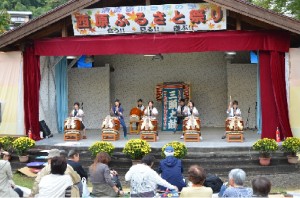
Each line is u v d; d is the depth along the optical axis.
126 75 18.56
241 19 13.32
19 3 33.16
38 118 14.83
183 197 6.20
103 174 8.07
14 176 12.15
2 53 14.97
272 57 13.30
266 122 13.51
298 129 13.60
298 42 14.48
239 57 17.98
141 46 13.54
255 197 5.61
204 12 13.06
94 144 12.27
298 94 13.62
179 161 8.95
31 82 14.60
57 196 6.35
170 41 13.39
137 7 13.25
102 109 18.23
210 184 9.02
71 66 17.50
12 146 13.34
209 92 18.16
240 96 17.59
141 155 11.91
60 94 17.02
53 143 13.99
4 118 14.98
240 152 12.66
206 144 13.35
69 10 13.43
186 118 14.16
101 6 14.11
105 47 13.73
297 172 12.23
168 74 18.34
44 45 14.20
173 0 14.17
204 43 13.30
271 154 12.56
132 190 7.79
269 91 13.51
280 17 12.59
